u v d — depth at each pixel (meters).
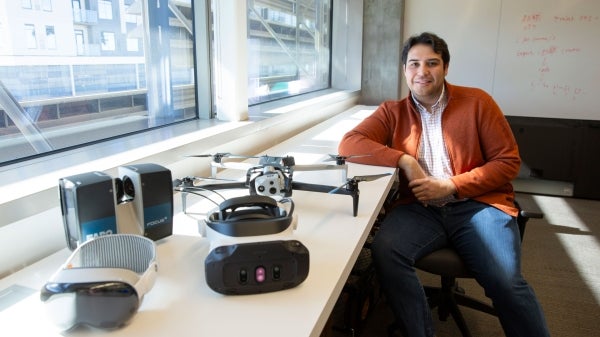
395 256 1.60
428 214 1.81
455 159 1.86
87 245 0.89
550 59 4.09
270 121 2.47
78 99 1.71
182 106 2.31
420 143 1.92
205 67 2.33
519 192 4.02
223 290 0.87
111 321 0.76
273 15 3.30
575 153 3.79
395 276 1.58
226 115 2.36
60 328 0.77
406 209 1.87
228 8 2.21
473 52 4.29
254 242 0.89
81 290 0.74
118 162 1.45
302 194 1.55
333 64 4.64
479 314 2.15
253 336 0.76
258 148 2.40
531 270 2.59
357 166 1.91
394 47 4.38
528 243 2.95
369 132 1.98
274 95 3.46
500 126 1.83
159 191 1.10
